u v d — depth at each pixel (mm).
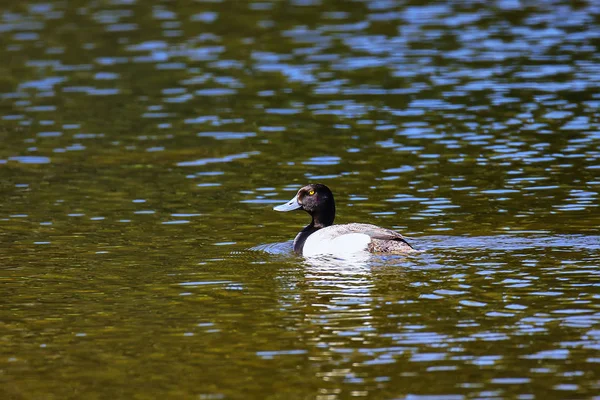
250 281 12930
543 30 31859
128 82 27438
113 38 32969
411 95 24984
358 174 19047
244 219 16500
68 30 34406
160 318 11633
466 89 25266
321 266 13477
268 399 9344
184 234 15602
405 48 30141
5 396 9625
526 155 19781
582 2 36281
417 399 9211
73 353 10664
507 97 24359
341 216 16328
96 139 22250
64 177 19438
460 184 18062
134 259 14234
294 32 33062
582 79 25672
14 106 25172
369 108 24031
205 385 9727
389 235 13945
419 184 18188
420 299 11867
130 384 9820
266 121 23406
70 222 16406
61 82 27594
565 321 10992
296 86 26438
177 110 24594
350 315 11422
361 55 29469
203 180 19031
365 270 13156
